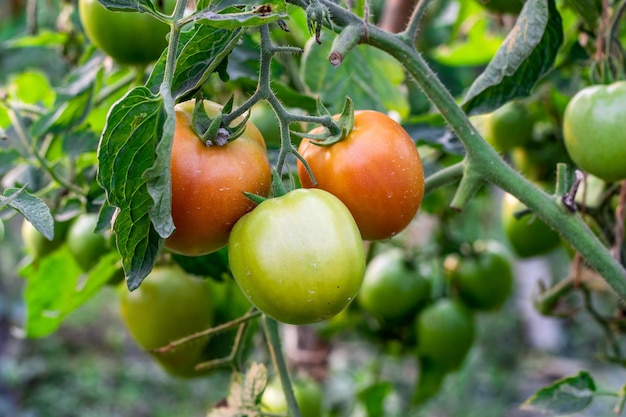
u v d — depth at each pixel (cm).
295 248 54
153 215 53
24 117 84
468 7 106
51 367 276
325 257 55
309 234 55
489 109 71
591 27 76
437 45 113
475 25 103
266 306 56
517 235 91
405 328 107
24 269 85
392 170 59
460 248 104
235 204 56
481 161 64
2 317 258
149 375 277
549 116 91
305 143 61
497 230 186
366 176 58
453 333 99
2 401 249
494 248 105
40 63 150
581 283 88
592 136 70
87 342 307
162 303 79
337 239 55
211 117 57
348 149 59
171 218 53
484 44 103
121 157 53
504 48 68
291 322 56
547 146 91
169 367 83
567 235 64
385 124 60
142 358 299
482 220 147
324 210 55
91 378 271
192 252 58
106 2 54
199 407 263
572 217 64
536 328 269
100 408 262
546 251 92
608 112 70
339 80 79
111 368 280
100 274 80
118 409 262
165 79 54
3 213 78
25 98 94
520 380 260
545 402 71
